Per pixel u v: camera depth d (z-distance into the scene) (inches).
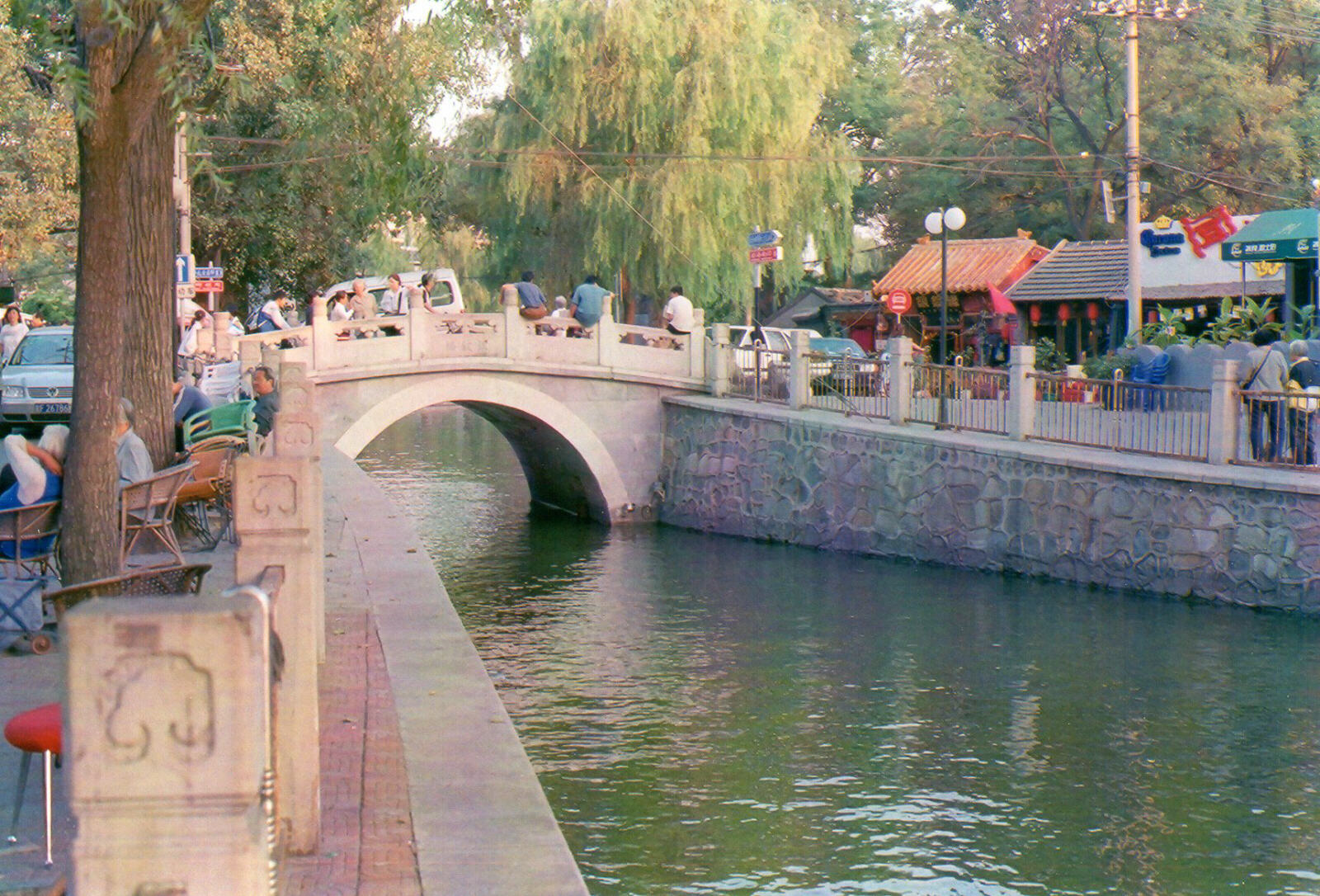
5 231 1231.5
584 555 987.9
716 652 687.7
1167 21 1690.5
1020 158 1755.7
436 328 1076.5
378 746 269.4
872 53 2202.3
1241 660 634.2
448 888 195.8
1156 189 1753.2
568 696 609.6
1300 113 1706.4
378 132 546.9
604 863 417.4
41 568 362.3
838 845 433.7
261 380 574.6
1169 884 397.7
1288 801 467.5
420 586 442.0
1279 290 1259.8
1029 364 868.0
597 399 1133.1
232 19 1261.1
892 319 1630.2
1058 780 491.8
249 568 198.5
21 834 217.6
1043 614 742.5
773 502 1034.7
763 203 1465.3
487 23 471.2
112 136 284.4
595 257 1445.6
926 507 903.1
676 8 1422.2
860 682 625.6
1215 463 749.9
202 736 96.5
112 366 307.3
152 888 96.3
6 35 1079.6
